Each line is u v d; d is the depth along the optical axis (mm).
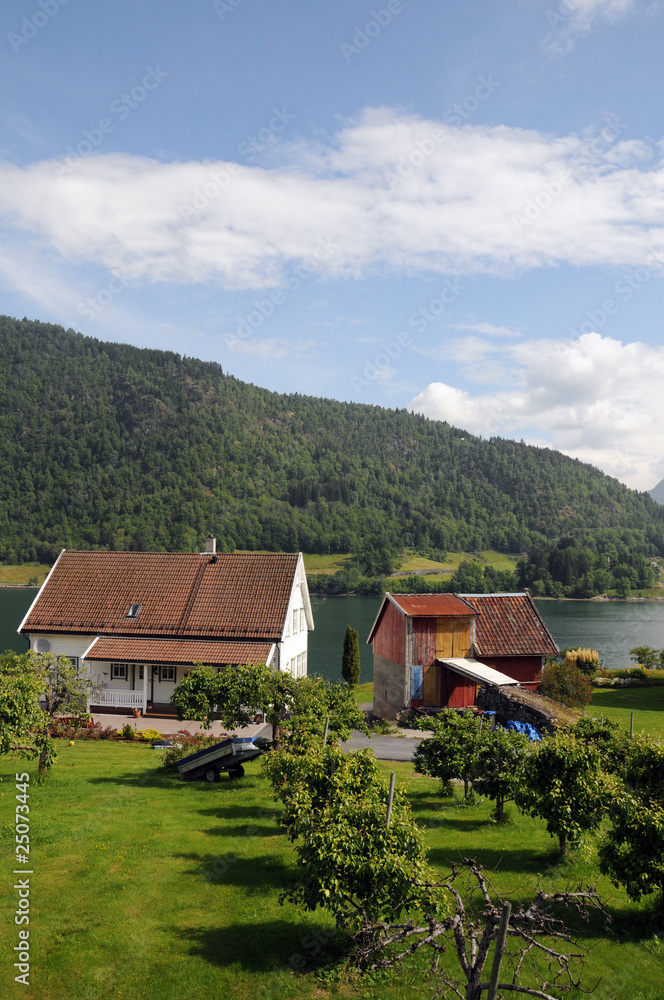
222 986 10781
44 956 11359
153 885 14234
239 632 41938
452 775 20891
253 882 14609
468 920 9477
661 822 13164
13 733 20594
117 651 40938
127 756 29219
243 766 28047
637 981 11312
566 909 13875
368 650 105500
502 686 35219
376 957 10789
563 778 15594
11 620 129250
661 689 54719
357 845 11195
